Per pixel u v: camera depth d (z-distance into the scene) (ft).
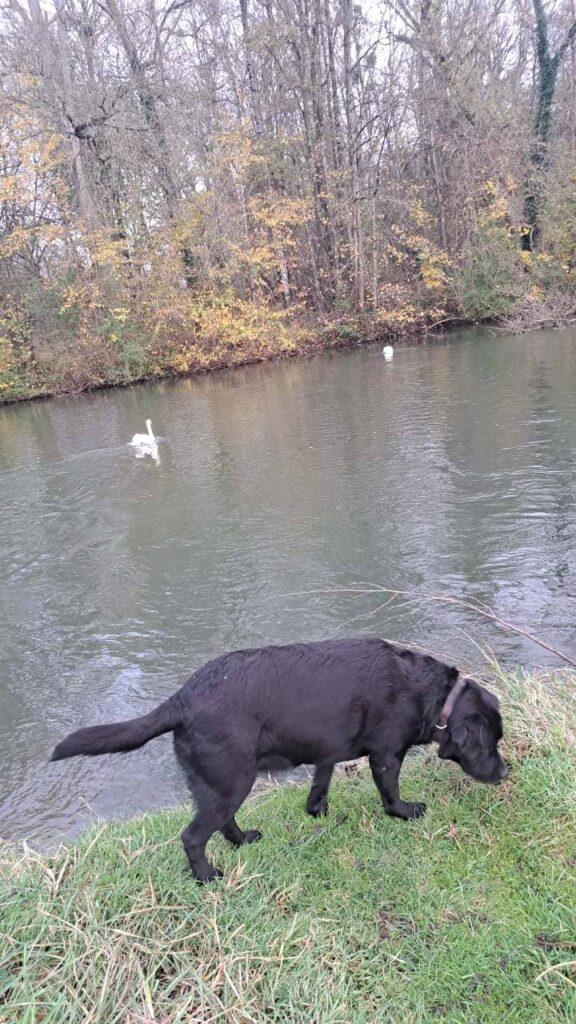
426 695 10.40
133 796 14.06
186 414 50.47
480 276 75.20
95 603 23.09
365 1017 7.50
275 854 10.29
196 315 68.69
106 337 66.28
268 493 31.45
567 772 10.78
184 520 29.50
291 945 8.42
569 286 72.18
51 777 14.93
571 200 70.69
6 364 63.36
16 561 27.30
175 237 68.64
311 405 48.19
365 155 80.07
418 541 24.36
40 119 63.46
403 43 77.36
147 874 9.66
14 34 67.51
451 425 38.06
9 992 7.59
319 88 76.28
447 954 8.23
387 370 58.03
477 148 72.18
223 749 9.46
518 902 8.87
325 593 21.59
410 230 78.13
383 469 32.42
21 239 64.28
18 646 20.88
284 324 75.46
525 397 41.83
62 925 8.48
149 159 66.80
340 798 11.70
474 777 10.44
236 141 69.21
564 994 7.52
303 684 9.88
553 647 17.17
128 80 68.90
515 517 25.17
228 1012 7.45
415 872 9.60
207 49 78.43
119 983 7.72
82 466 39.40
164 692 17.65
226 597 22.30
